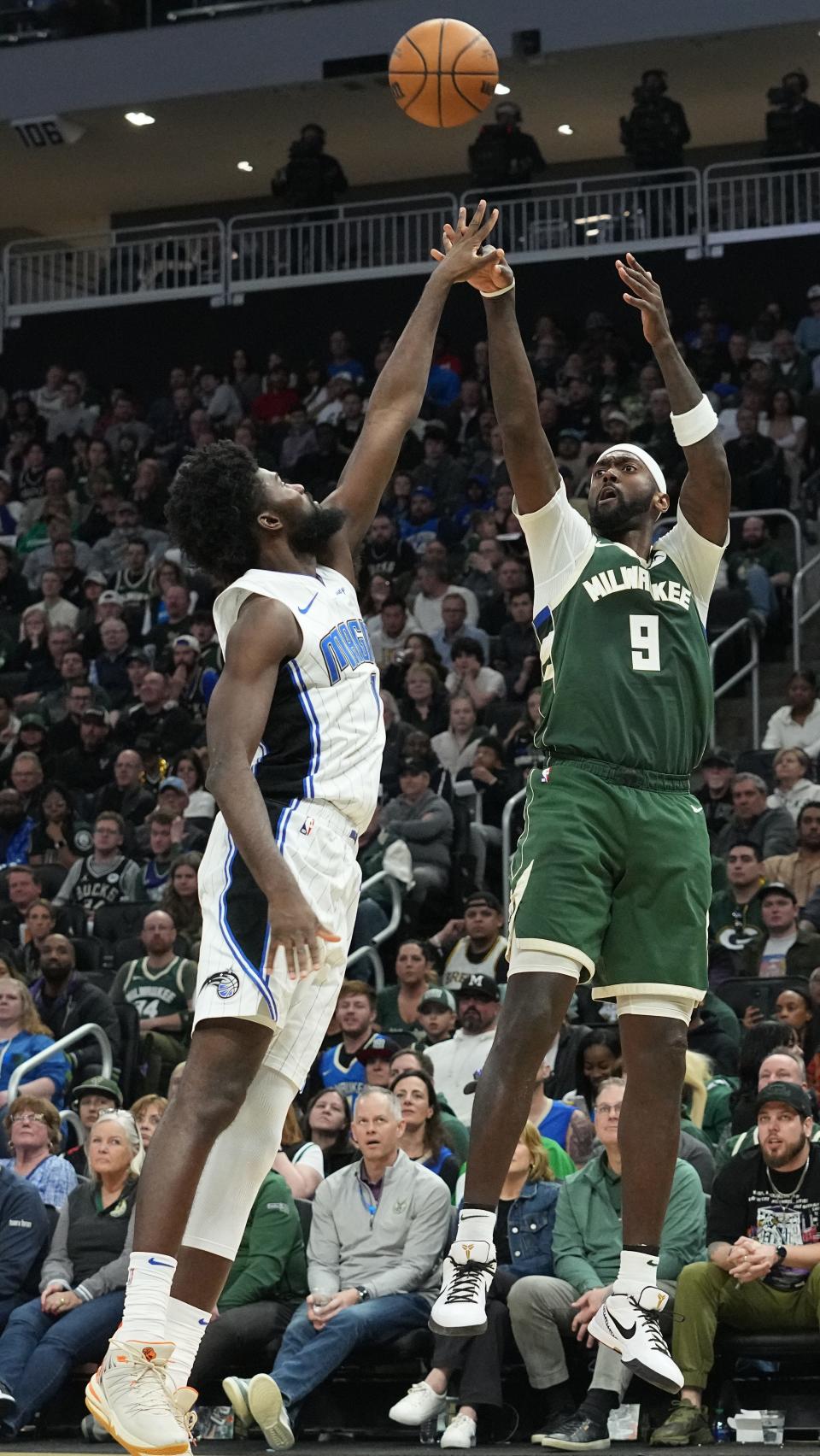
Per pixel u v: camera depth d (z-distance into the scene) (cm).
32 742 1625
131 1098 1098
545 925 436
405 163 2762
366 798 387
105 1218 882
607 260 2259
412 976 1116
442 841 1291
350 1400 834
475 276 461
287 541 402
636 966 445
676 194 2303
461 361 2264
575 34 2297
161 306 2445
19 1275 880
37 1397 823
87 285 2533
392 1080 901
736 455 1838
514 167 2338
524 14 2316
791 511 1820
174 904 1229
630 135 2306
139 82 2441
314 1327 802
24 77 2489
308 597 388
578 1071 965
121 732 1622
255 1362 841
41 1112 952
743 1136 813
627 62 2380
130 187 2836
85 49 2467
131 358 2459
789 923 1096
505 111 2345
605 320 2167
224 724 370
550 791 446
